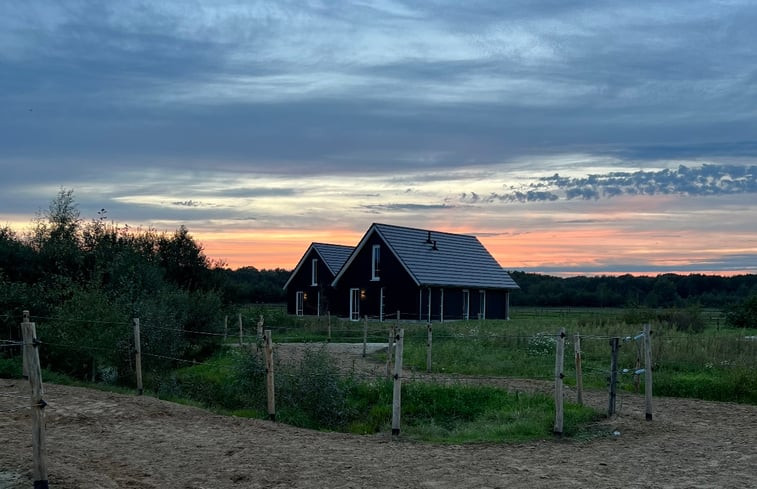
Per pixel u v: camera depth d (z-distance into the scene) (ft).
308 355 52.75
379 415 48.16
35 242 90.38
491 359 73.56
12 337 67.46
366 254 158.20
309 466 30.89
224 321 92.48
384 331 110.73
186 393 59.62
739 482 29.25
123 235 102.06
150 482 27.81
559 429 38.73
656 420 44.24
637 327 103.45
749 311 128.26
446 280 153.07
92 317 63.77
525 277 324.39
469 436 39.42
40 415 25.07
